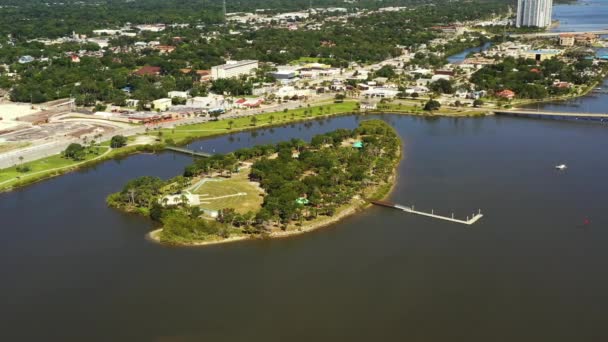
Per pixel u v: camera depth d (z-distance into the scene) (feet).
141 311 563.07
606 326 534.78
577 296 581.53
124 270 637.71
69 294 593.83
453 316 550.77
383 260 653.71
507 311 557.74
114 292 595.47
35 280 620.49
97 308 569.23
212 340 518.78
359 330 530.68
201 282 611.47
